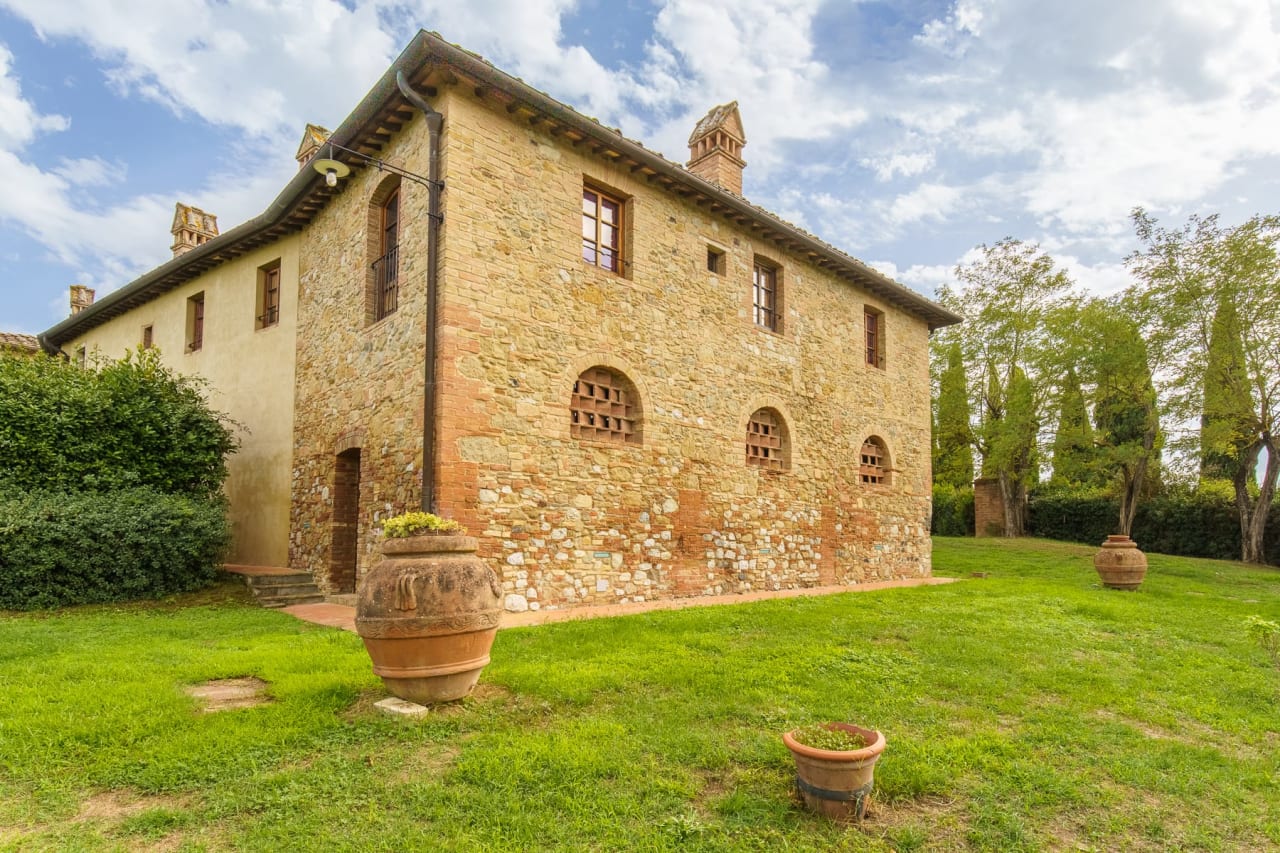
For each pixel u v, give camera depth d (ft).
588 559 28.40
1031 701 16.65
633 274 31.60
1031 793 11.34
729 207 35.37
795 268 40.50
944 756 12.55
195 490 33.47
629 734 12.91
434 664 13.91
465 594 14.19
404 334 27.09
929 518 49.03
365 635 13.88
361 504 28.81
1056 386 65.16
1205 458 58.85
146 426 31.76
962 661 19.81
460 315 25.27
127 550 27.76
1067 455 63.77
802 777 10.30
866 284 45.14
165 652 18.49
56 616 24.56
